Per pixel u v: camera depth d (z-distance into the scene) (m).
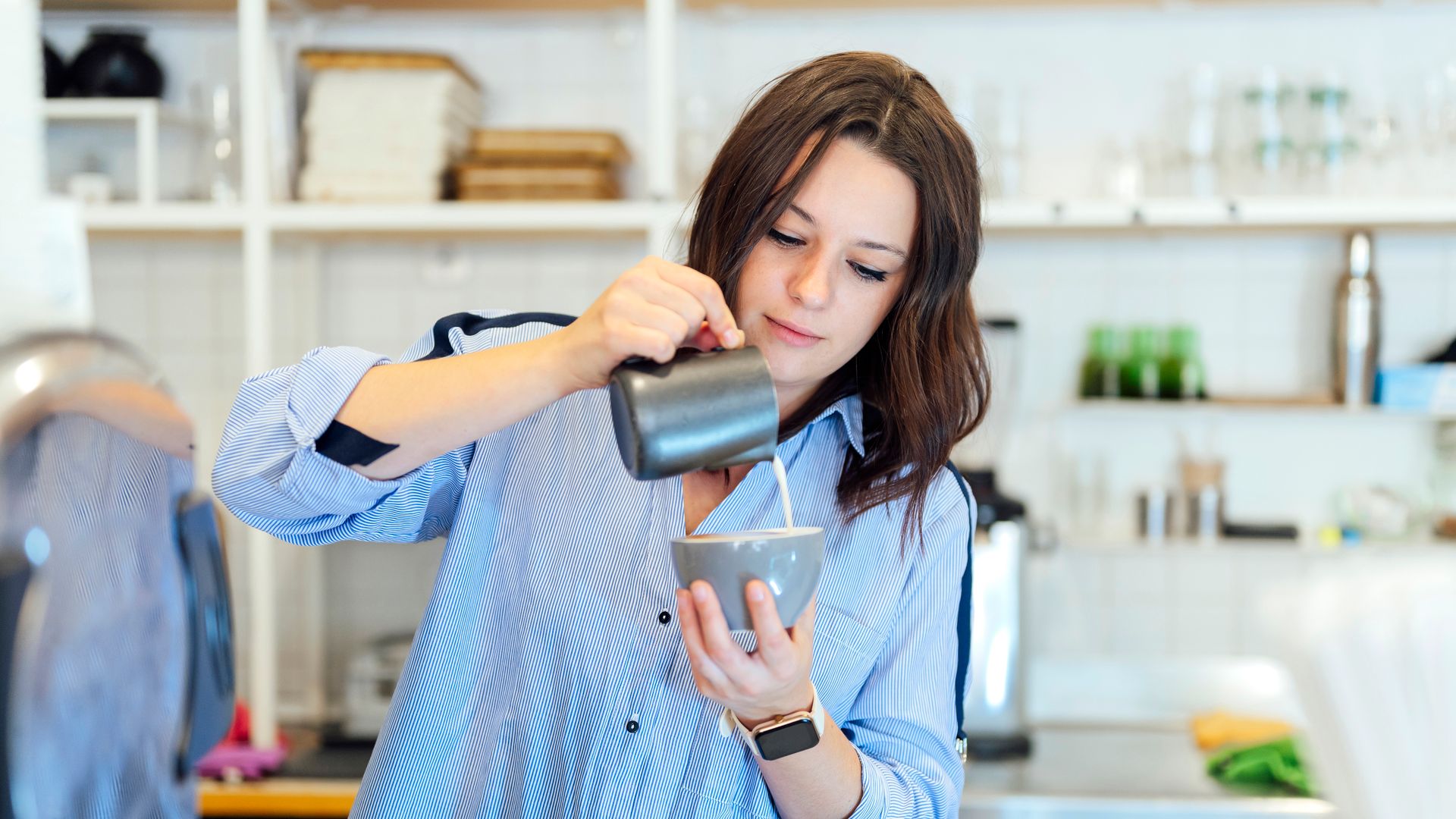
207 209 2.26
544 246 2.62
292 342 2.62
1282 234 2.51
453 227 2.29
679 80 2.57
